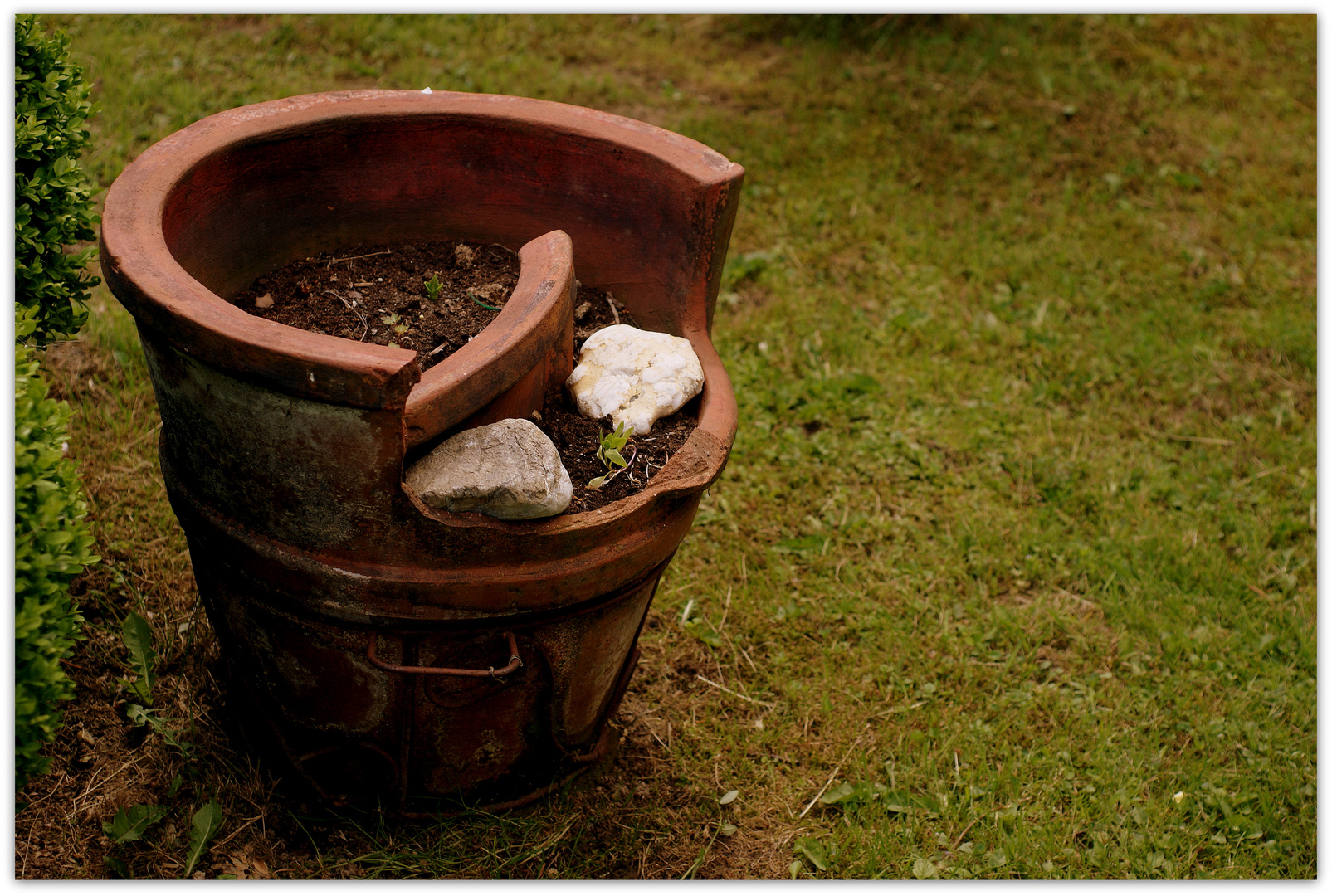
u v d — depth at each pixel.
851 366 4.68
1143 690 3.54
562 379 2.64
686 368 2.64
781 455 4.21
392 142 2.85
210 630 3.22
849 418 4.44
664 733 3.29
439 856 2.85
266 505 2.26
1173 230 5.70
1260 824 3.17
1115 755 3.33
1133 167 6.00
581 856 2.94
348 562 2.28
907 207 5.61
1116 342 4.95
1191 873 3.05
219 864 2.78
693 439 2.49
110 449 3.66
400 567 2.26
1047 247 5.47
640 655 3.48
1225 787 3.28
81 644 3.10
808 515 4.04
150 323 2.07
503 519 2.23
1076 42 6.92
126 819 2.76
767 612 3.67
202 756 2.96
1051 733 3.39
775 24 6.92
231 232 2.69
